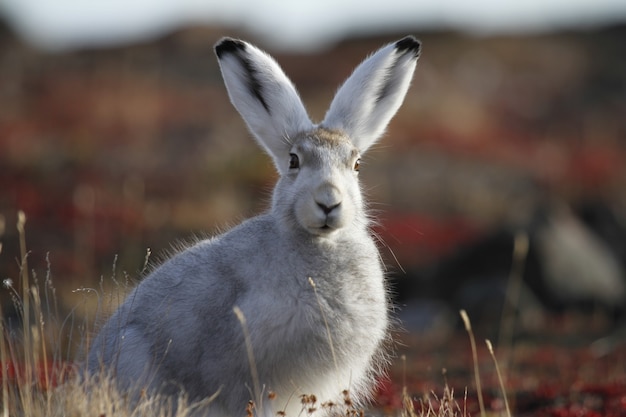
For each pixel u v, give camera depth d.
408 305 65.81
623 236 80.50
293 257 25.09
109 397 23.94
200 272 25.64
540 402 36.19
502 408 34.16
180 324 25.23
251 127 29.67
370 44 184.38
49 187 79.50
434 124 126.75
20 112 115.50
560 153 118.31
